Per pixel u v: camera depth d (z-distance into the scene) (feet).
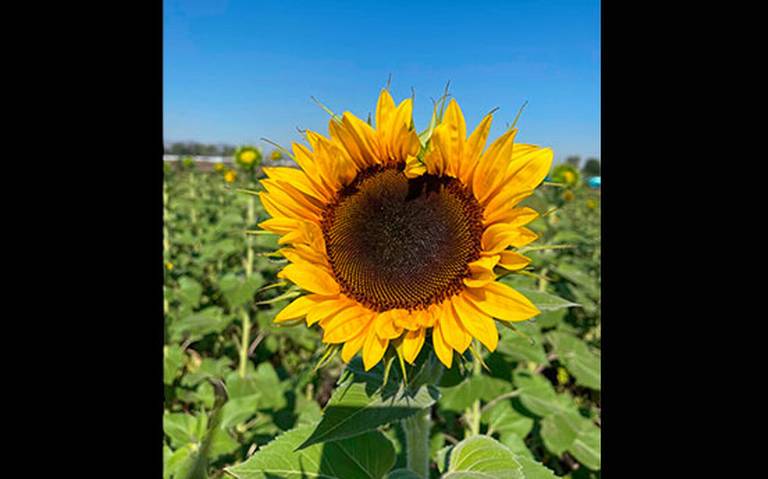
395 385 1.19
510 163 1.14
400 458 1.77
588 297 4.66
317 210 1.30
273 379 3.77
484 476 1.21
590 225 8.75
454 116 1.18
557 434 2.86
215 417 1.42
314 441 1.11
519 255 1.11
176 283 5.19
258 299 4.22
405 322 1.15
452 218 1.20
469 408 3.01
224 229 5.61
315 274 1.22
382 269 1.22
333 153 1.27
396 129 1.24
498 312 1.12
